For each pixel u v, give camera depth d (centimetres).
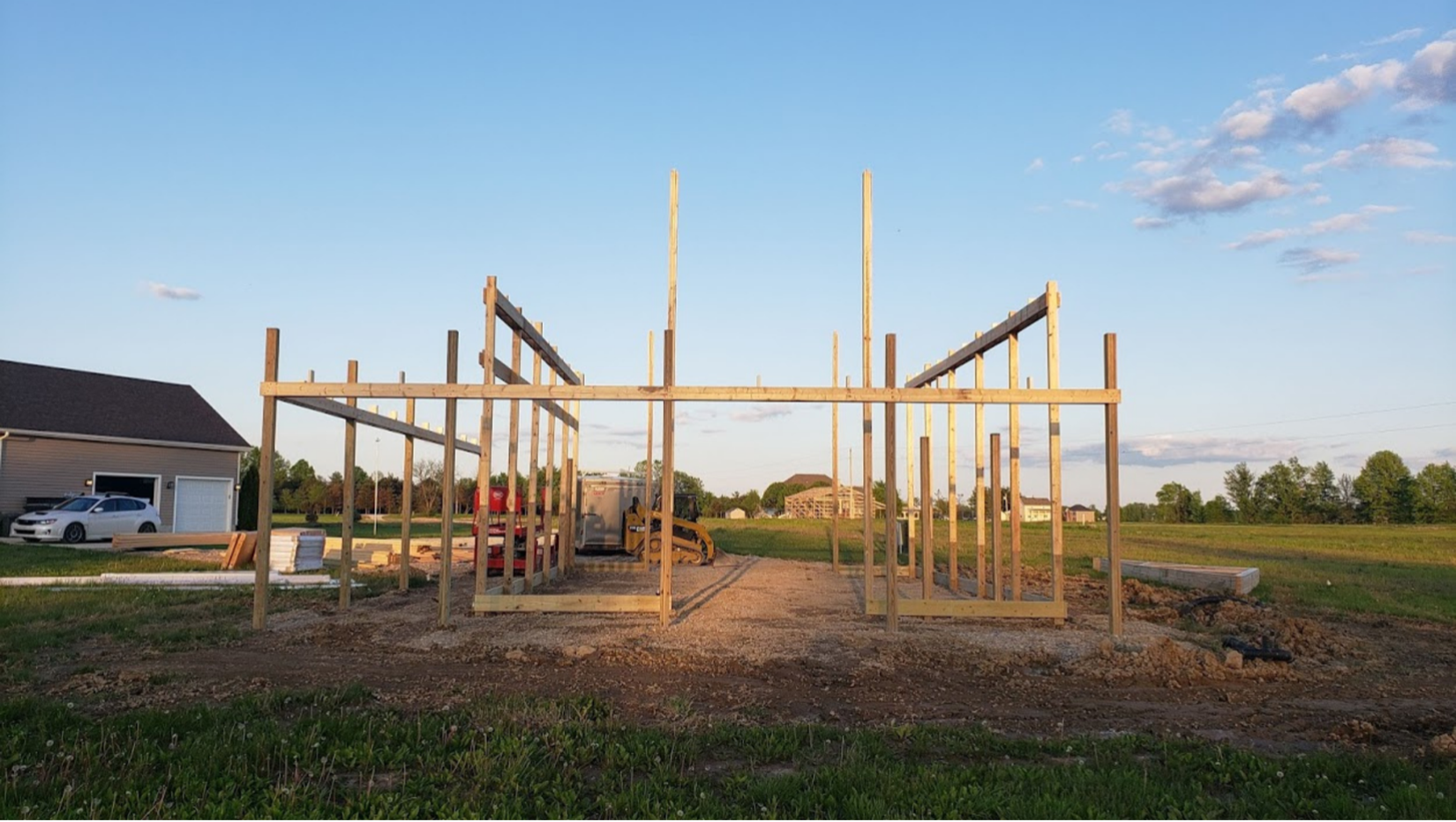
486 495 1220
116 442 3006
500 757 587
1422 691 873
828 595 1495
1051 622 1193
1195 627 1186
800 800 507
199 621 1166
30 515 2580
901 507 5044
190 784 526
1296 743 689
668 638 1048
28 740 622
